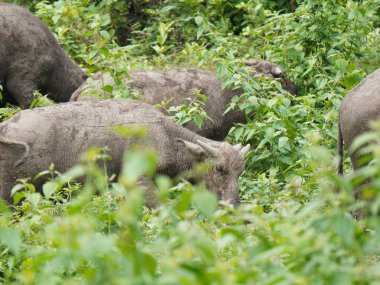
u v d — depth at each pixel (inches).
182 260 356.8
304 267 365.7
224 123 933.8
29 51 959.0
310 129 844.0
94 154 418.6
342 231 363.3
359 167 670.5
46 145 705.6
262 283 360.8
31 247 496.7
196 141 766.5
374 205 364.5
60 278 425.7
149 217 572.1
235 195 731.4
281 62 1004.6
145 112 754.8
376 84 667.4
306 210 400.5
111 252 397.1
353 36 980.6
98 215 471.2
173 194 737.6
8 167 700.7
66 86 1000.9
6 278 496.1
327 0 978.7
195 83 919.0
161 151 745.6
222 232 417.1
